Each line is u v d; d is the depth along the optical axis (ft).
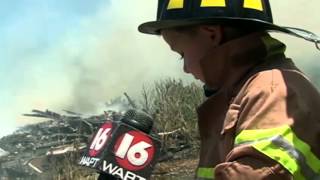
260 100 5.03
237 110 5.22
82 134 37.81
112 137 6.31
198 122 5.71
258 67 5.43
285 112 4.92
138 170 6.23
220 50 5.53
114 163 6.22
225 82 5.53
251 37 5.52
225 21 5.48
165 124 37.86
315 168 4.86
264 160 4.72
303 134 4.86
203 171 5.64
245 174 4.71
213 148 5.56
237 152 4.83
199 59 5.66
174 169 34.42
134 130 6.31
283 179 4.66
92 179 31.50
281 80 5.16
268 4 5.78
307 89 5.19
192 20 5.54
